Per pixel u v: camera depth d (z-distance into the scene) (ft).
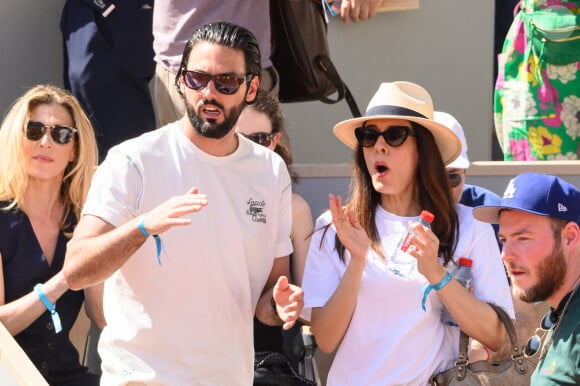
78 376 55.67
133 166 44.29
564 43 70.08
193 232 44.39
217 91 44.16
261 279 46.93
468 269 50.96
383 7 85.40
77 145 57.06
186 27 63.21
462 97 86.43
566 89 70.95
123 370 44.21
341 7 81.71
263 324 55.06
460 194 58.70
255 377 51.88
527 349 49.01
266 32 64.39
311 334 56.54
